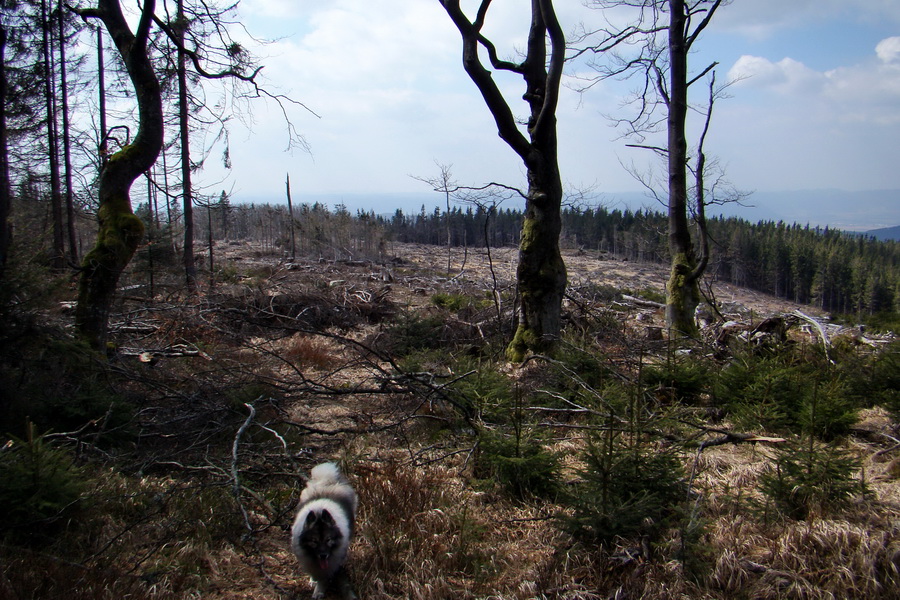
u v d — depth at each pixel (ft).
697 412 26.18
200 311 44.45
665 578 13.44
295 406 28.60
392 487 18.01
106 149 37.99
